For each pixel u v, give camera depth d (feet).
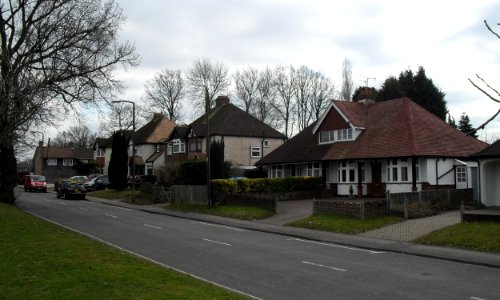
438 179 104.99
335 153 122.93
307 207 100.63
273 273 42.01
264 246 58.90
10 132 64.69
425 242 60.75
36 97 69.15
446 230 64.18
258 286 36.99
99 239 61.93
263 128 187.21
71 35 91.56
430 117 121.39
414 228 69.51
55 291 29.55
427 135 111.34
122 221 86.33
